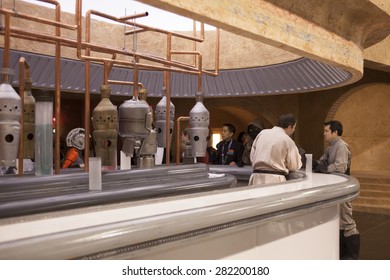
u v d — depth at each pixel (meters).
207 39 7.40
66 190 2.74
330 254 3.88
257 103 13.70
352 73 4.78
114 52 3.59
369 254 6.26
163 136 4.29
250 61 7.00
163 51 7.34
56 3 3.55
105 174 3.00
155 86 6.99
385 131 15.55
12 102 2.50
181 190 3.24
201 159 7.23
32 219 1.92
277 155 4.21
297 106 14.01
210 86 7.38
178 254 2.27
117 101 12.57
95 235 1.67
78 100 14.50
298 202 2.88
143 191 2.92
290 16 3.43
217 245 2.52
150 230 1.86
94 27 6.68
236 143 7.27
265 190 3.01
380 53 8.94
